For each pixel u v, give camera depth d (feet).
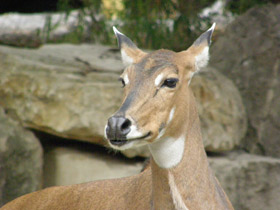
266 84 61.16
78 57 60.18
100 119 51.49
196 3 74.13
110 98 51.72
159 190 30.76
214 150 55.06
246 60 62.95
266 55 62.08
